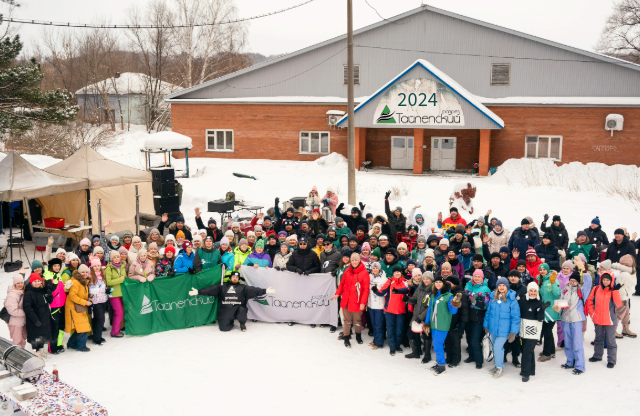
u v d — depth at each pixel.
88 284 10.30
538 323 9.28
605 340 10.48
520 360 10.45
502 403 8.59
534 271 10.92
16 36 21.16
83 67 69.38
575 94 32.53
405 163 35.88
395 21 34.22
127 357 10.17
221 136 37.16
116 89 59.50
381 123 31.97
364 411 8.35
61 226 17.27
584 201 23.11
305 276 11.98
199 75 59.38
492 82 33.53
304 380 9.38
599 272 10.75
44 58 69.94
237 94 36.88
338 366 9.98
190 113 37.28
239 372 9.62
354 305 10.72
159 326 11.55
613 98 31.59
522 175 30.14
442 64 34.09
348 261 11.10
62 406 7.14
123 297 11.12
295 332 11.66
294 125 35.78
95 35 69.19
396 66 34.62
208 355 10.34
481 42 33.38
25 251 16.70
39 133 32.50
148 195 19.58
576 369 9.62
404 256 11.03
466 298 9.68
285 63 35.94
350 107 20.92
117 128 58.75
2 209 19.23
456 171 34.50
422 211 22.05
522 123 32.41
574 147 31.80
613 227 19.11
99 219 16.95
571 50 32.09
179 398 8.65
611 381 9.23
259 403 8.55
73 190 16.91
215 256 12.14
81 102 64.44
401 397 8.81
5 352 8.05
